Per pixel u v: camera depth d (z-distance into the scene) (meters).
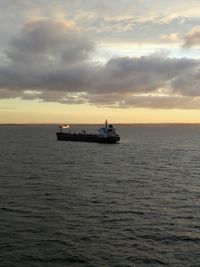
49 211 41.22
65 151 133.50
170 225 36.66
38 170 78.31
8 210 41.25
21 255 28.41
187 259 28.25
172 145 175.62
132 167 86.56
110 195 51.09
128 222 37.53
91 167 85.56
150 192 53.84
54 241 31.50
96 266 26.95
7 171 75.81
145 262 27.72
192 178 69.06
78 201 46.72
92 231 34.41
